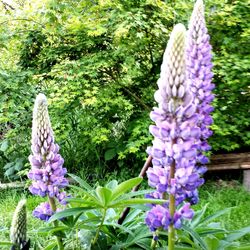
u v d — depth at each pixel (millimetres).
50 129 1792
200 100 1967
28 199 4844
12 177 5719
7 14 5539
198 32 2039
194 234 1606
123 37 5078
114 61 5160
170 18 5094
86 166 5812
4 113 5375
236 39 5262
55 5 4887
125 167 5660
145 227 1904
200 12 2039
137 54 5492
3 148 5617
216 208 4402
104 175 5660
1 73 5191
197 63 2000
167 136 1468
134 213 2125
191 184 1500
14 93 5191
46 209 1807
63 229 1767
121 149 5457
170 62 1446
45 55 5441
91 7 4984
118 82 5402
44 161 1794
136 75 5453
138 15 4773
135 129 5145
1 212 4512
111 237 1931
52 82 5246
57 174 1797
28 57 5699
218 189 5273
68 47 5324
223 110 5395
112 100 5195
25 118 5531
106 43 5367
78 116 5496
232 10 5152
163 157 1490
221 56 5238
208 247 1643
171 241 1519
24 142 5734
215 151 6027
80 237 1822
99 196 1616
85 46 5281
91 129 5500
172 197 1509
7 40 5215
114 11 4961
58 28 5086
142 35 4770
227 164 5668
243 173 5559
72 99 5172
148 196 1715
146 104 5602
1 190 5402
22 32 5418
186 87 1462
